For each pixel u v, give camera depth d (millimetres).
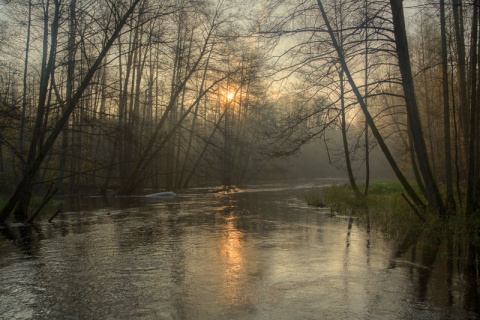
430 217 12312
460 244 10570
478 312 5898
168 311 5938
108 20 15602
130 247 10273
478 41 13008
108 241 11062
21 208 16125
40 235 12000
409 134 17422
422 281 7367
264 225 14023
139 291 6820
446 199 13867
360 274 7816
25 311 5969
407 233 12094
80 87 15094
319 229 13125
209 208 19906
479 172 13742
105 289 6922
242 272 7957
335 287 7027
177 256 9281
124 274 7812
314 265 8492
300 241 11086
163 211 18516
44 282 7316
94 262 8727
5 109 15242
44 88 15172
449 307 6094
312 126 14117
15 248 10148
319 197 24438
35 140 15125
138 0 15414
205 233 12375
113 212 18062
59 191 28969
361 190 28453
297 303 6254
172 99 28422
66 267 8328
